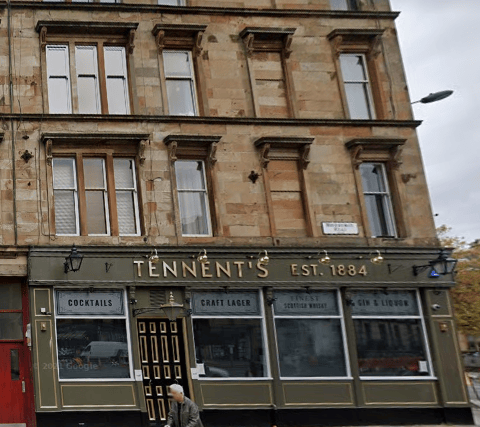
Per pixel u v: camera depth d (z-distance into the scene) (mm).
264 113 29453
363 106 30891
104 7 28438
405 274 28828
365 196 29766
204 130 28312
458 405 28172
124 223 27125
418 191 30078
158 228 27047
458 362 28688
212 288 27031
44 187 26328
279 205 28594
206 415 25844
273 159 28875
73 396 24891
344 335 27844
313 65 30312
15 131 26516
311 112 29781
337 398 27172
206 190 28109
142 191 27156
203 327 26734
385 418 27438
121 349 25766
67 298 25672
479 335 43031
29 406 25016
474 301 40281
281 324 27469
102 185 27172
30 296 25188
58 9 28062
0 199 25891
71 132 26734
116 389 25297
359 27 31266
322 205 28844
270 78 29844
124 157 27531
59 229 26422
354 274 28266
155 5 28984
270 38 30016
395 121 30219
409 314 28844
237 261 27234
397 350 28359
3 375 25125
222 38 29594
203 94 28750
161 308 25594
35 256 25422
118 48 28641
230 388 26328
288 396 26750
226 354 26703
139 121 27656
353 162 29469
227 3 30219
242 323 27109
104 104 27750
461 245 42750
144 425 25188
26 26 27672
